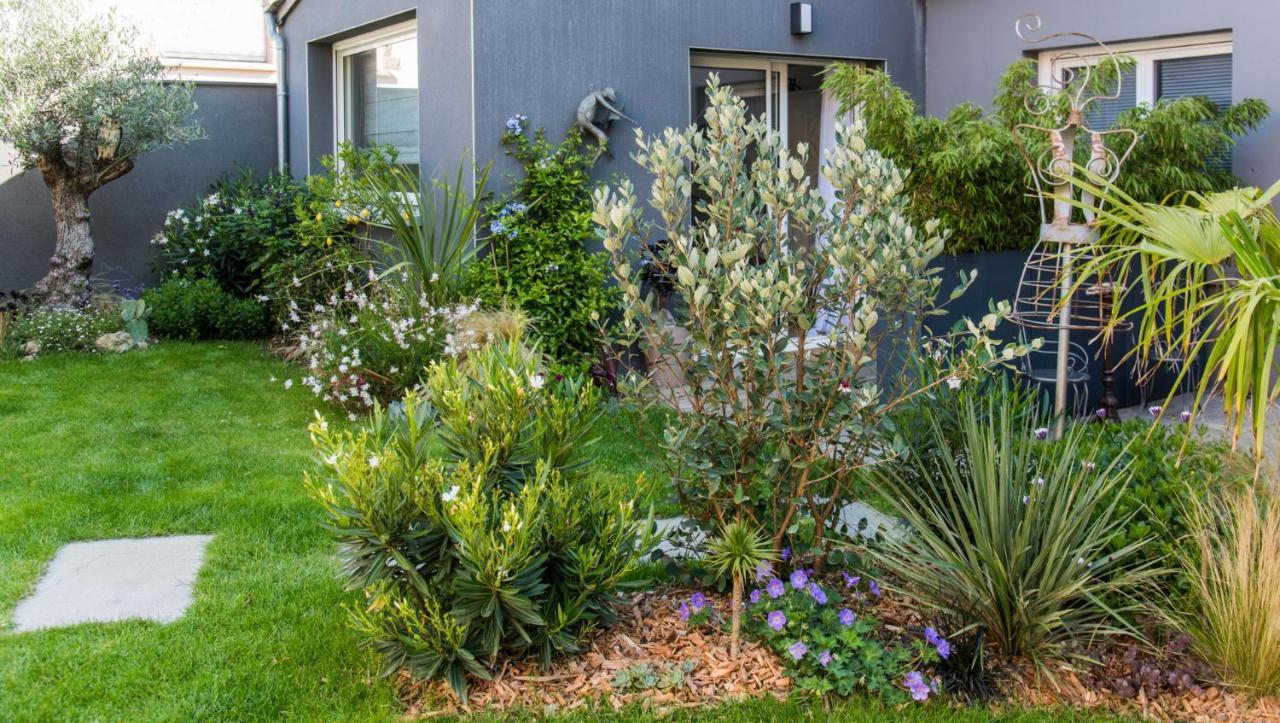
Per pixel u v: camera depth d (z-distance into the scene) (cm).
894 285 364
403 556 339
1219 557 353
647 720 327
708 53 891
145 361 842
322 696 337
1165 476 396
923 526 366
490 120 776
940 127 706
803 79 946
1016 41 880
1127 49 829
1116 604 367
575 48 804
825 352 371
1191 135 696
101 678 341
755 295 354
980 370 373
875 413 370
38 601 402
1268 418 413
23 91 891
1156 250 381
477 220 783
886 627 374
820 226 383
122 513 496
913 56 955
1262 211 393
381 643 349
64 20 912
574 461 390
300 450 614
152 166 1056
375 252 890
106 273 1045
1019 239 723
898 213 363
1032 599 351
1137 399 722
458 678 338
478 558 325
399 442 355
